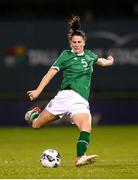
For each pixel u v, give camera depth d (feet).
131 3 243.19
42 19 238.07
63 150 154.10
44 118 104.99
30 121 107.86
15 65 232.12
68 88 104.22
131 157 133.90
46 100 232.73
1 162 121.08
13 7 245.24
